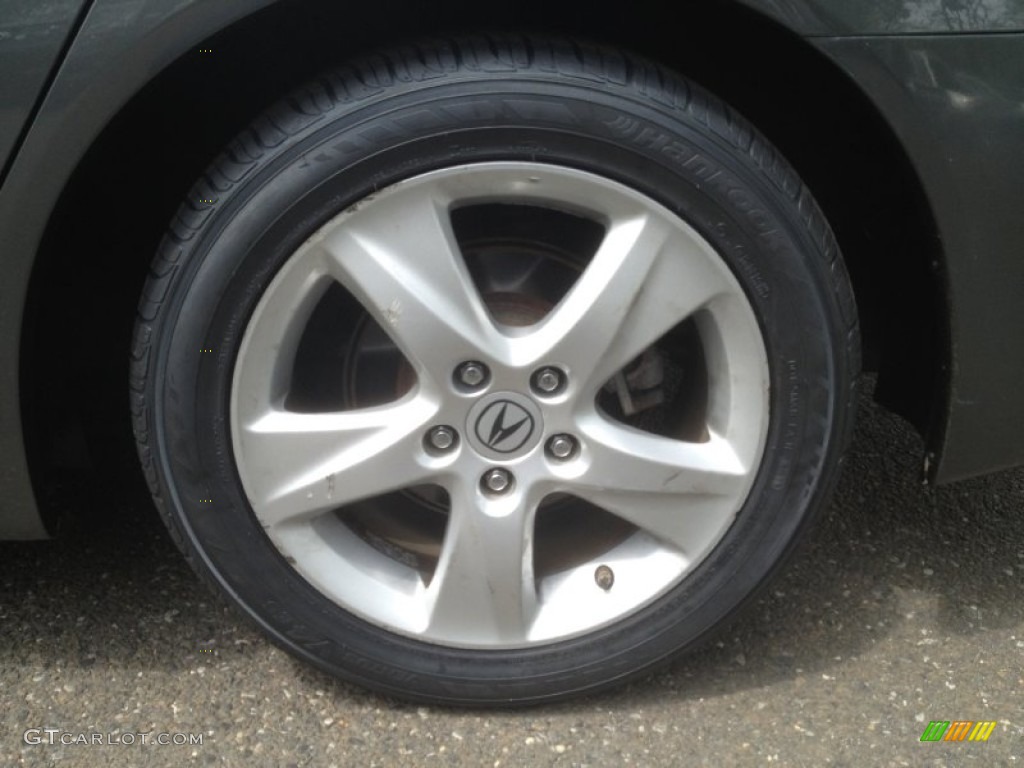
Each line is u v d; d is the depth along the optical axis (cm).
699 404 178
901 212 171
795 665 192
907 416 190
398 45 152
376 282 154
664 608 176
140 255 181
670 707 182
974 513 234
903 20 147
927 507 235
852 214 187
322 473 164
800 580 213
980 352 167
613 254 157
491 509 167
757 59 164
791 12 145
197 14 138
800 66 159
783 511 172
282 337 159
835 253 162
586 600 177
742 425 168
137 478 236
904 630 200
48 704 181
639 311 160
